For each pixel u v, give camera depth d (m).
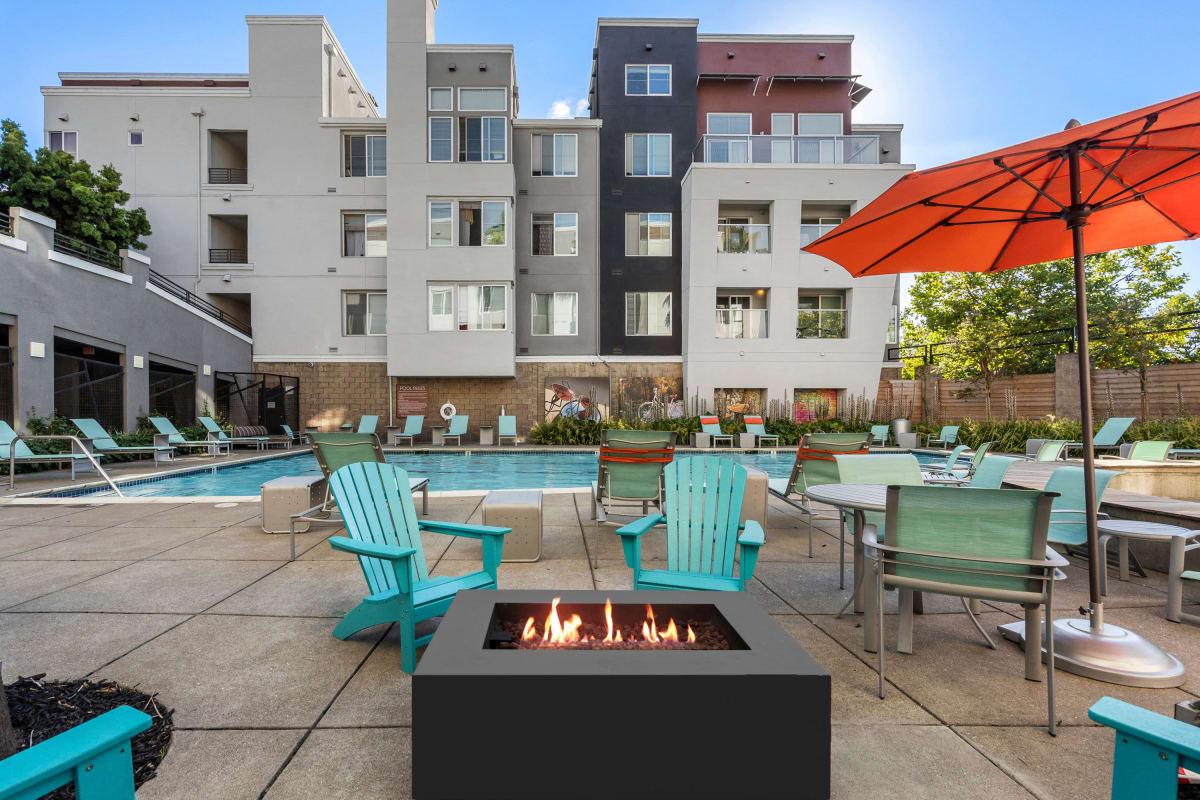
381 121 17.61
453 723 1.32
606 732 1.32
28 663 2.44
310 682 2.30
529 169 18.48
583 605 1.84
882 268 3.52
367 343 17.84
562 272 18.44
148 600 3.27
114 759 1.05
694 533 3.08
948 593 2.24
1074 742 1.92
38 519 5.61
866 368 17.56
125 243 15.62
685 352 17.83
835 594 3.48
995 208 2.89
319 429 17.77
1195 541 3.64
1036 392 16.25
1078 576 3.92
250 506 6.30
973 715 2.09
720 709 1.33
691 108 18.53
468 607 1.78
